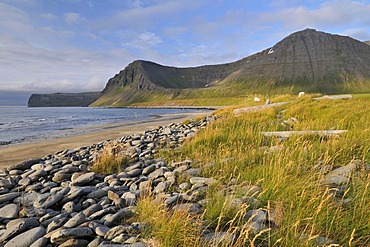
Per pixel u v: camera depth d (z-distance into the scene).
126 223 3.90
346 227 3.29
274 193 4.16
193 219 3.69
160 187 5.41
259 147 8.01
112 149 9.93
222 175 5.84
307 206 3.64
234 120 14.60
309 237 2.88
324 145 7.09
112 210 4.35
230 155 7.66
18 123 46.38
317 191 3.98
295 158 6.16
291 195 4.07
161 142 11.80
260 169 5.56
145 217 3.87
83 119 57.41
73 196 5.14
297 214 3.48
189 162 7.49
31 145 18.77
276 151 6.83
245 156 6.93
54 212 4.54
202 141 9.94
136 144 12.32
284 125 13.05
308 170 5.31
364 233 3.17
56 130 31.42
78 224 3.82
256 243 3.14
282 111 18.81
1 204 5.10
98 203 4.83
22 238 3.49
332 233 3.23
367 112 13.22
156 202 4.24
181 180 5.84
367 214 3.43
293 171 5.23
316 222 3.36
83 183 6.31
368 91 174.62
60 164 8.87
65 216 4.31
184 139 11.86
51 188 6.21
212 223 3.65
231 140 9.66
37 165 8.61
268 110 18.59
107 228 3.68
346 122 11.34
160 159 8.52
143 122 40.06
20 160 13.53
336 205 3.68
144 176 6.65
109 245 3.18
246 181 5.02
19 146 18.48
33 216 4.45
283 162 5.47
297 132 9.77
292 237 3.04
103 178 6.84
